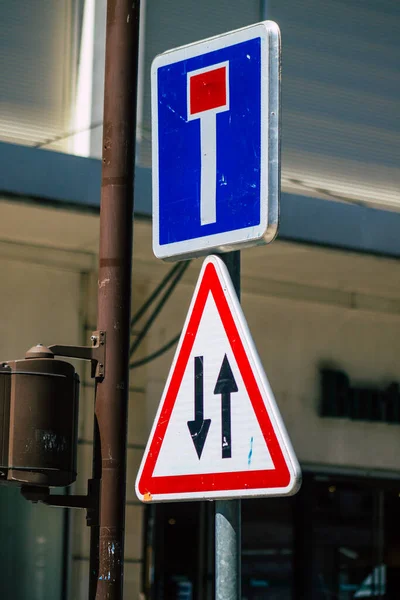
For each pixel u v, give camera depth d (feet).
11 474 18.92
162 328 47.32
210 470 16.65
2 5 40.93
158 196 17.89
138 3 20.76
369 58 48.55
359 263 46.37
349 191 47.44
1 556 42.83
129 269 20.10
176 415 17.17
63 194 38.34
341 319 51.98
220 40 17.53
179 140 17.79
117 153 20.31
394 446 52.49
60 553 43.73
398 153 48.67
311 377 50.90
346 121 47.70
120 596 19.25
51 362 19.34
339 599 50.34
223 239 17.03
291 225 42.86
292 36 46.96
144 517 45.96
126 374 19.81
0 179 37.29
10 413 19.13
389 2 49.24
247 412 16.40
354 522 51.13
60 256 45.06
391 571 51.72
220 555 16.31
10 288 43.96
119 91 20.47
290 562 49.44
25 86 40.93
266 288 50.29
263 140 16.81
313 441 50.57
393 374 52.80
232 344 16.79
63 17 41.78
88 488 19.58
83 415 44.62
